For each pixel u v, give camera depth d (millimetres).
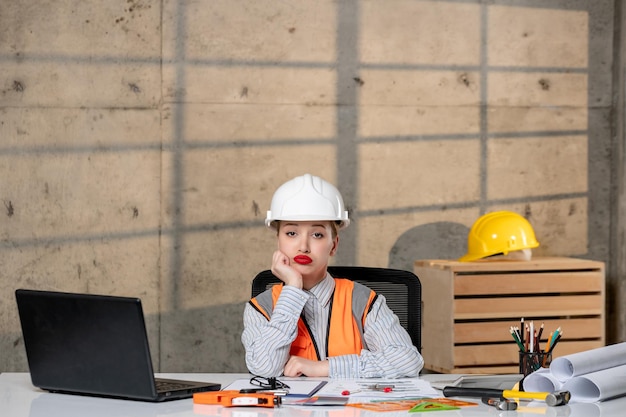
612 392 2438
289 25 5551
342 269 3324
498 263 5055
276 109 5547
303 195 2998
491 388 2596
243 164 5523
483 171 5746
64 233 5410
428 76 5680
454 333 4973
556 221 5840
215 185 5508
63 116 5395
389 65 5648
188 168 5484
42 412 2314
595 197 5887
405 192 5668
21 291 2512
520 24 5777
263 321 2990
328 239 2996
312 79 5578
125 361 2418
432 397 2490
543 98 5816
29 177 5383
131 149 5441
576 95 5852
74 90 5402
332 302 3023
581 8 5848
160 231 5473
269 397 2361
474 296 5027
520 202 5797
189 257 5500
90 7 5402
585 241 5875
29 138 5379
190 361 5523
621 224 5777
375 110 5633
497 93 5758
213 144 5504
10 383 2738
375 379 2807
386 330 2961
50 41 5383
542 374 2500
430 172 5691
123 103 5438
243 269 5535
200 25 5480
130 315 2367
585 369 2451
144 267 5465
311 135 5578
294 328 2848
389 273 3285
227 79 5504
